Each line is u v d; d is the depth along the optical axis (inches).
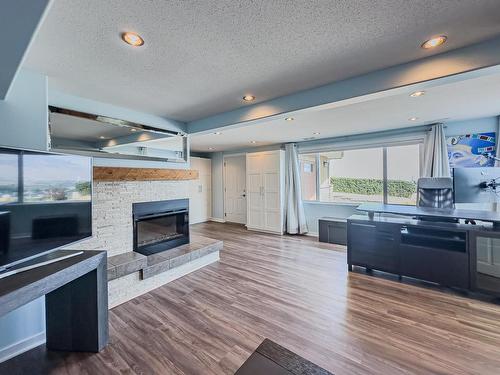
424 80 75.5
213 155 307.9
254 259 154.9
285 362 52.8
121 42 64.5
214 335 78.2
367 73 85.2
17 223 58.4
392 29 60.7
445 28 60.6
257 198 245.0
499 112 133.8
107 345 74.0
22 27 40.8
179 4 50.5
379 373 61.8
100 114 110.9
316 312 91.0
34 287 52.2
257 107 116.0
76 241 74.9
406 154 183.9
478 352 68.9
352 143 198.4
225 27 58.9
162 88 96.5
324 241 199.2
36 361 68.3
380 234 124.7
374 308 93.4
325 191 228.5
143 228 127.9
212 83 92.4
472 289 100.4
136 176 118.6
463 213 111.6
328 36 63.4
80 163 76.9
